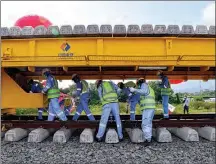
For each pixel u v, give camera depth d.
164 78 9.15
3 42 8.10
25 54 8.09
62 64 8.06
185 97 14.90
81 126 7.99
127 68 10.28
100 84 7.51
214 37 8.18
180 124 8.18
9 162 5.54
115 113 7.42
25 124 8.12
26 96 8.65
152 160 5.69
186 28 7.90
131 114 9.14
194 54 8.20
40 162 5.55
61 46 8.07
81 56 8.01
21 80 9.91
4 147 6.78
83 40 8.06
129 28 7.73
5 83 8.67
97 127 7.98
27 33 7.86
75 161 5.62
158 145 7.05
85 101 8.41
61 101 10.36
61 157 5.90
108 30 7.70
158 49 8.11
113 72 10.66
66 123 8.00
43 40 8.09
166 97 9.12
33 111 14.95
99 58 8.00
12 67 8.73
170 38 8.03
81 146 6.91
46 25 9.26
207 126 8.12
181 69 10.76
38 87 9.58
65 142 7.33
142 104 7.32
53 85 8.17
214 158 5.86
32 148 6.69
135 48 8.06
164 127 8.05
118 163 5.49
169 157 5.89
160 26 7.82
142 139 7.32
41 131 7.64
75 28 7.73
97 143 7.27
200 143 7.25
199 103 17.55
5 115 9.95
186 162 5.57
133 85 9.16
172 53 8.12
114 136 7.32
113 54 8.02
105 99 7.37
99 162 5.55
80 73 10.59
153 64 8.10
